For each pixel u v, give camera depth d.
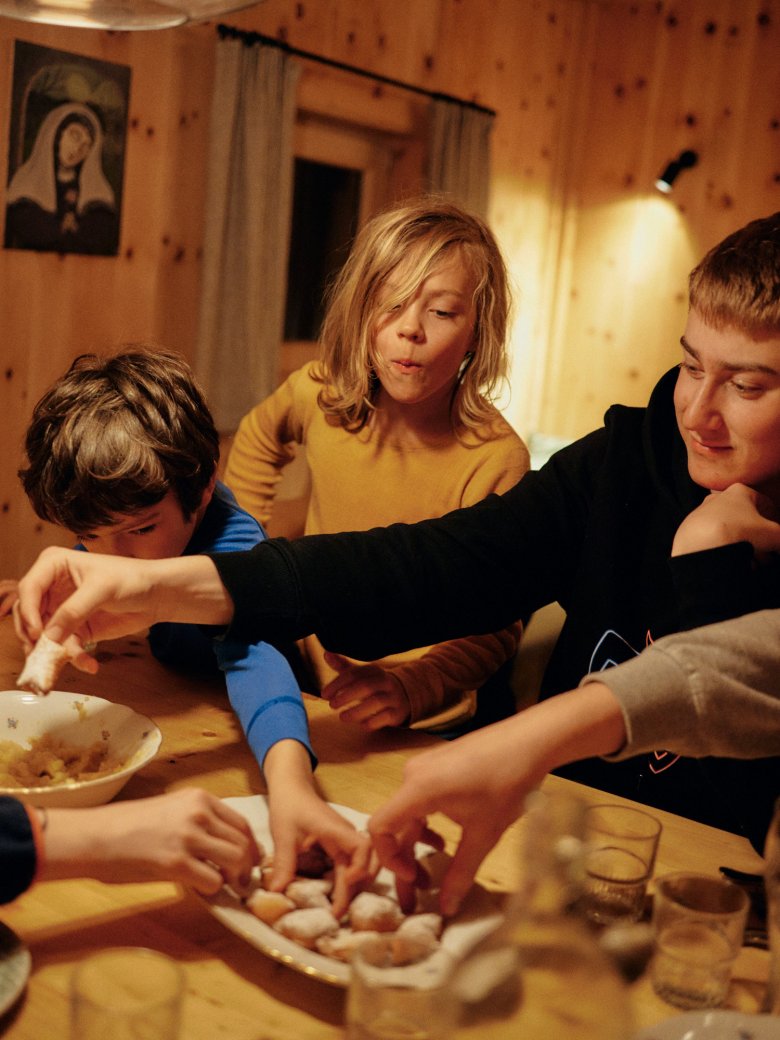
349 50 4.24
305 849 0.92
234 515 1.51
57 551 1.12
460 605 1.32
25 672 0.99
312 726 1.29
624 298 5.65
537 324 5.77
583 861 0.57
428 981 0.72
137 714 1.13
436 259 1.70
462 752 0.82
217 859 0.84
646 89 5.46
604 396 5.78
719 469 1.08
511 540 1.37
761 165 5.18
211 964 0.82
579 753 0.83
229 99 3.59
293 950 0.79
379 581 1.26
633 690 0.82
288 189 3.88
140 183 3.54
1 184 3.12
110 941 0.83
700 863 1.01
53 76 3.18
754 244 1.01
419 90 4.52
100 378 1.38
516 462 1.80
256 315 3.79
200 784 1.10
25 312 3.28
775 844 0.71
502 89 5.12
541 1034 0.54
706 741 0.84
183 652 1.41
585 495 1.42
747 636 0.85
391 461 1.86
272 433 2.13
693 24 5.29
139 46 3.43
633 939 0.80
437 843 0.93
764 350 1.00
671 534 1.34
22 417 3.35
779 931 0.72
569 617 1.41
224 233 3.69
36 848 0.79
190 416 1.41
